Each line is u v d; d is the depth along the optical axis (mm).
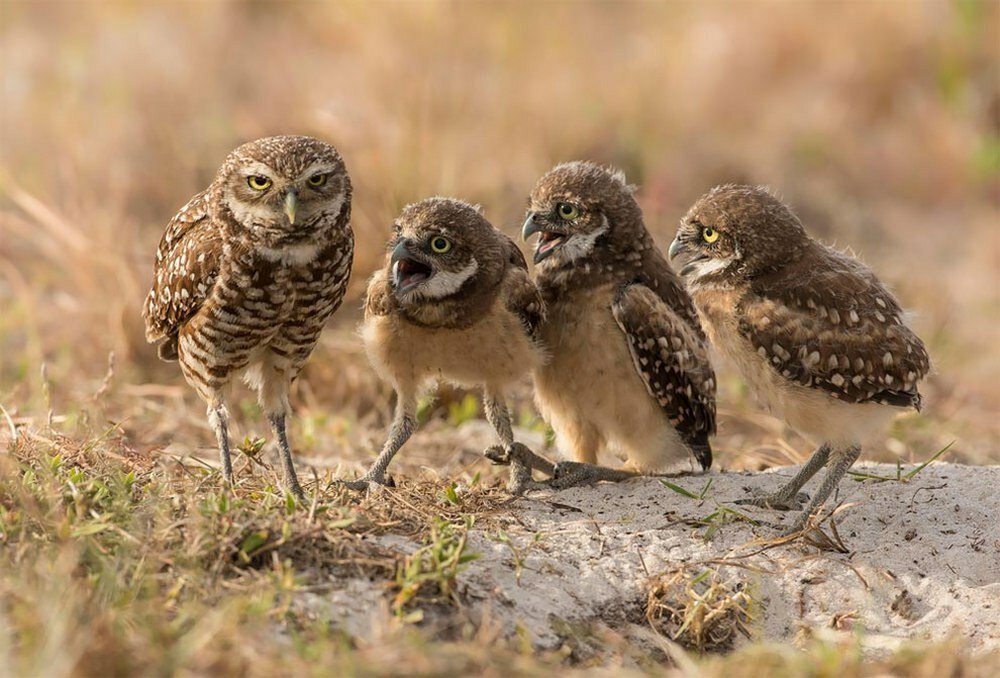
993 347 17516
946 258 21047
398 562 8469
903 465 11398
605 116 22250
